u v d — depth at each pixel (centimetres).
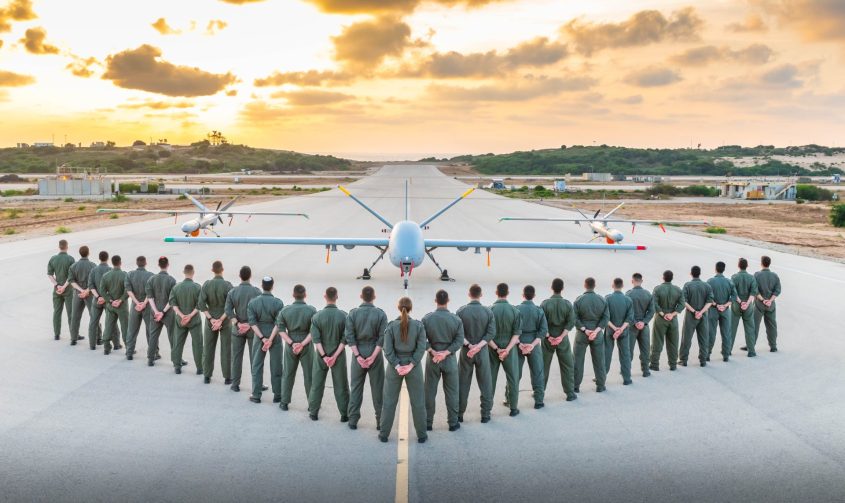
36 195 7456
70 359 1157
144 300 1152
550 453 761
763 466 723
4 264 2284
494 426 855
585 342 984
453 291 1903
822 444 789
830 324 1484
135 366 1121
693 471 710
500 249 2969
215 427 838
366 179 14875
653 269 2364
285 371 895
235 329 972
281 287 1931
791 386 1029
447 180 14450
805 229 4284
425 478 689
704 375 1092
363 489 661
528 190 9831
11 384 1006
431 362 834
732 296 1159
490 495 648
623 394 991
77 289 1235
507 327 884
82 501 626
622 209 6138
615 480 686
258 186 10888
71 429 821
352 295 1814
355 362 828
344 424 860
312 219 4450
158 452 751
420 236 1903
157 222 4169
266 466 716
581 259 2644
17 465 710
